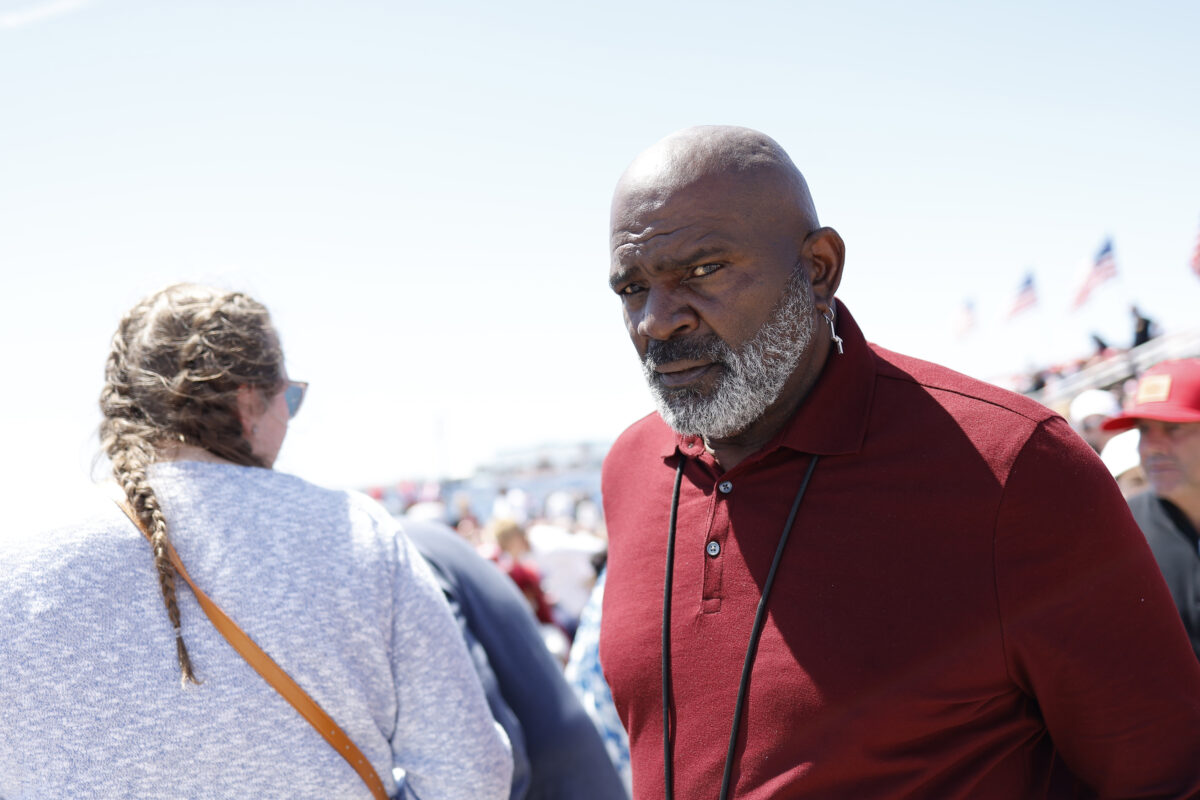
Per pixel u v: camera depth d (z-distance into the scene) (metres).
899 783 1.21
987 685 1.22
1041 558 1.20
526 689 2.16
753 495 1.38
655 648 1.42
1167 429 2.56
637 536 1.55
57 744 1.32
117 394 1.59
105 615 1.37
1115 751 1.22
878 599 1.24
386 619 1.54
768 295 1.30
